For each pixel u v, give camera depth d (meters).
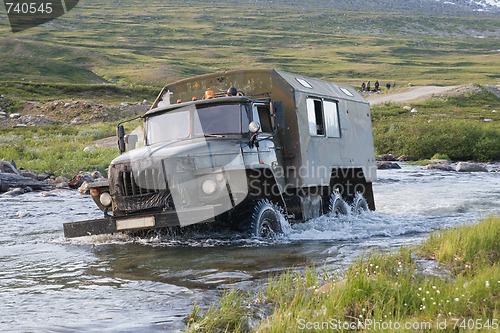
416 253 16.98
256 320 12.05
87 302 13.77
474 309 11.45
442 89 141.00
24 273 17.12
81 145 74.00
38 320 12.41
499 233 17.59
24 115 128.62
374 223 26.05
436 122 85.12
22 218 29.38
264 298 13.40
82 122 124.25
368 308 11.71
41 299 14.11
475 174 55.31
